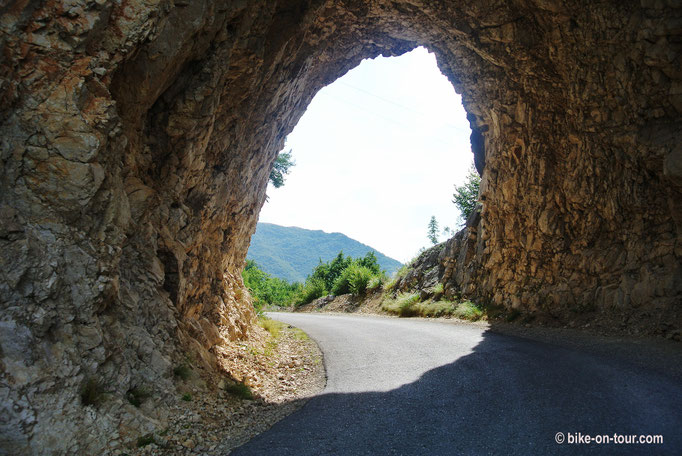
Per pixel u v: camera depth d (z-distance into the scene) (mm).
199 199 8773
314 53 12477
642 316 10156
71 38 4723
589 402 5414
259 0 7727
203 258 9320
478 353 9297
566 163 13531
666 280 10148
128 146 6297
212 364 7543
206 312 9609
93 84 4941
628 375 6578
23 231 4297
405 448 4445
